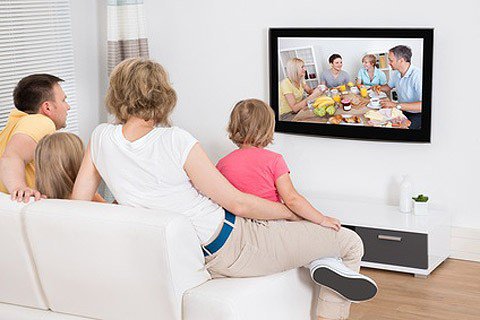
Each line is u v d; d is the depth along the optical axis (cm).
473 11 450
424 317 385
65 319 291
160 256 259
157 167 273
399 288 427
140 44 556
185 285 269
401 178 489
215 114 550
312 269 297
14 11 505
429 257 441
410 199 474
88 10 566
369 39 475
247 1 523
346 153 505
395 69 469
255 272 288
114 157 278
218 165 328
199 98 554
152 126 280
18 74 513
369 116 486
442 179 477
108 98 280
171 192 277
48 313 296
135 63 276
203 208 281
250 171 316
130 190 279
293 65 505
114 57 551
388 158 491
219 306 264
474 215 471
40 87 351
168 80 281
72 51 555
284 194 310
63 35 546
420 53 459
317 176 518
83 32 563
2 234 289
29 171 338
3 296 304
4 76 504
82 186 290
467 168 469
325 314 307
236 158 321
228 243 284
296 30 498
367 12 484
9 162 319
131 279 268
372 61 476
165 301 267
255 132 321
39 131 332
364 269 460
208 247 283
